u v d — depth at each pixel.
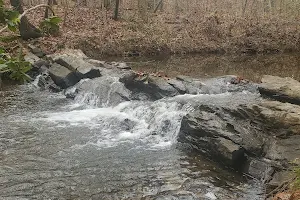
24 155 8.81
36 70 16.25
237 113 9.91
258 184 7.84
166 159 8.95
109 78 14.02
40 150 9.13
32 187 7.39
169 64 20.27
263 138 9.02
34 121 11.23
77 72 14.72
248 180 8.04
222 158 8.66
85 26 22.69
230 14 27.98
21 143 9.50
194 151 9.47
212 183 7.82
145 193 7.30
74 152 9.12
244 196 7.27
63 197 7.07
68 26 22.14
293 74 18.69
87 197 7.10
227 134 9.00
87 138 10.07
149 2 28.20
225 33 25.53
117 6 24.14
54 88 14.80
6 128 10.51
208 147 9.10
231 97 12.49
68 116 11.84
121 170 8.25
